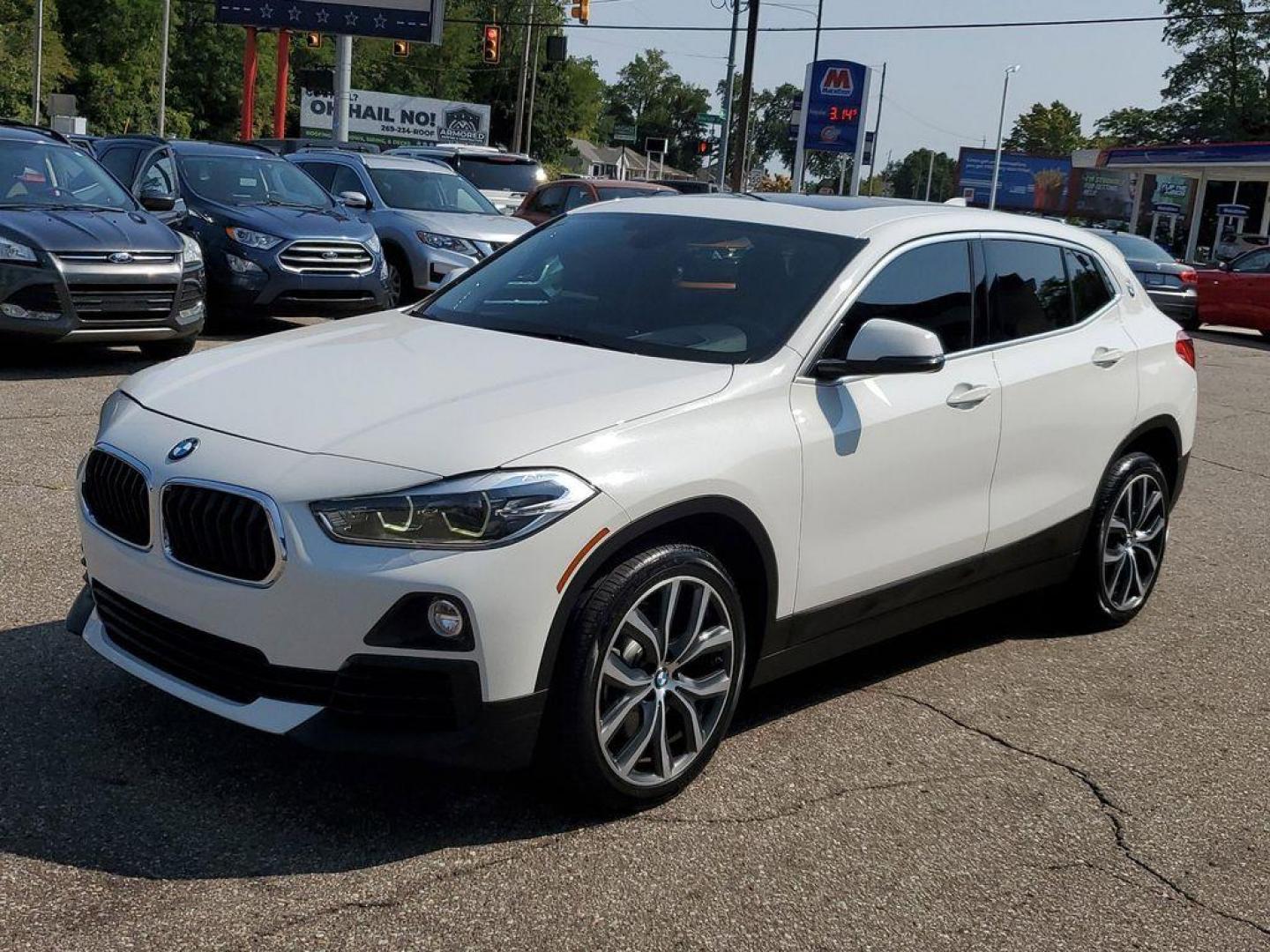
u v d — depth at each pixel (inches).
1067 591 218.5
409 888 126.0
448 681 128.3
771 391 154.8
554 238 198.2
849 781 158.2
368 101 2255.2
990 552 190.1
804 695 186.2
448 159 851.4
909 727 176.9
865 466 163.9
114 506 143.6
